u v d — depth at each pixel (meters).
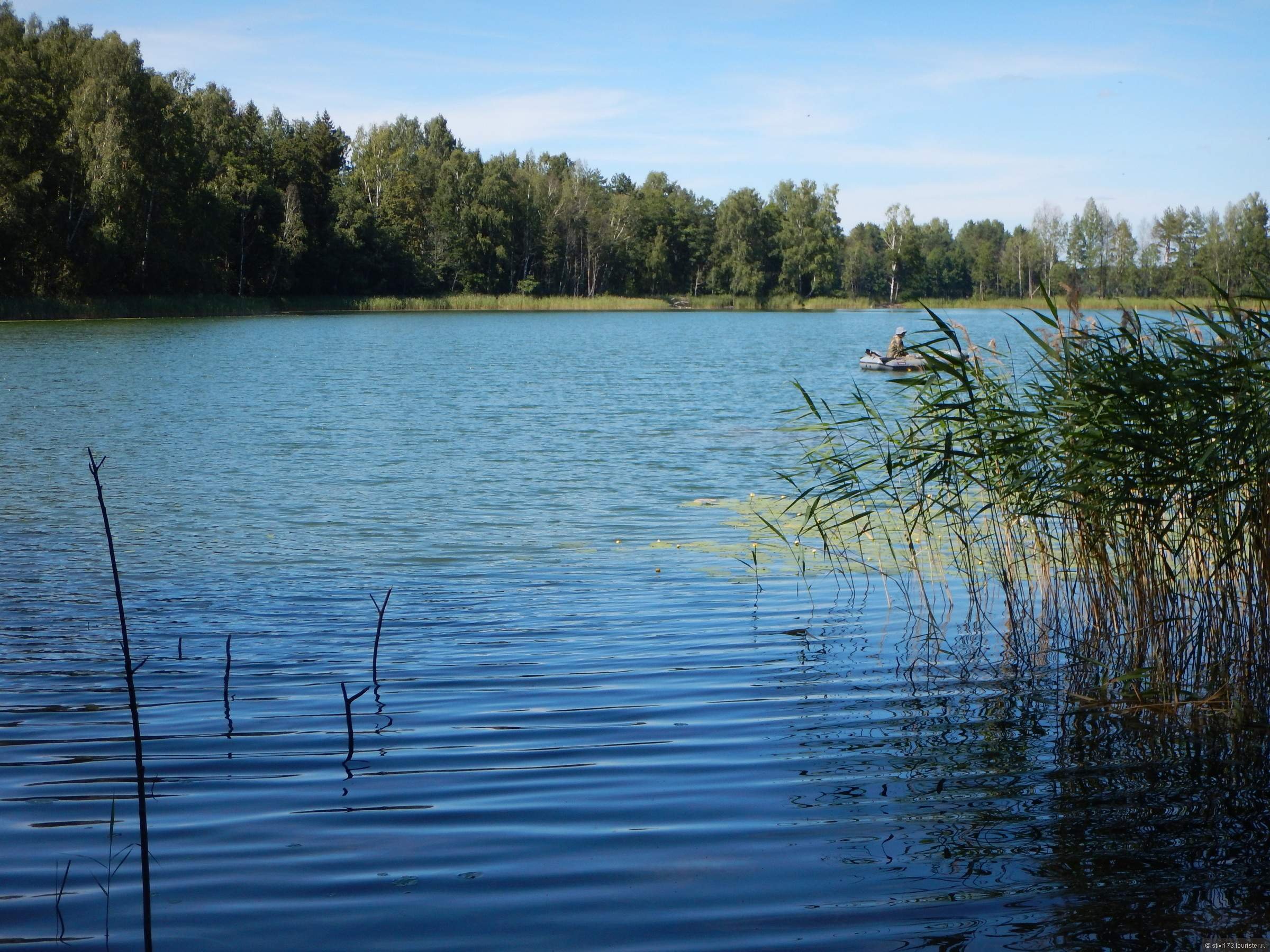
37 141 56.28
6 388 23.92
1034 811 4.40
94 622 7.11
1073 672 6.27
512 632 6.96
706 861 3.96
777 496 12.17
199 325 56.91
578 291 104.31
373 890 3.73
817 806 4.43
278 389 25.05
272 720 5.36
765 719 5.45
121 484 12.65
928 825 4.27
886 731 5.30
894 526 10.23
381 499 11.91
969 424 7.52
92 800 4.43
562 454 15.38
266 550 9.35
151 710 5.49
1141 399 6.45
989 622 7.29
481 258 94.62
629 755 4.95
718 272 110.56
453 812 4.34
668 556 9.21
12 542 9.54
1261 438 6.09
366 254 85.62
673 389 26.09
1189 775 4.79
